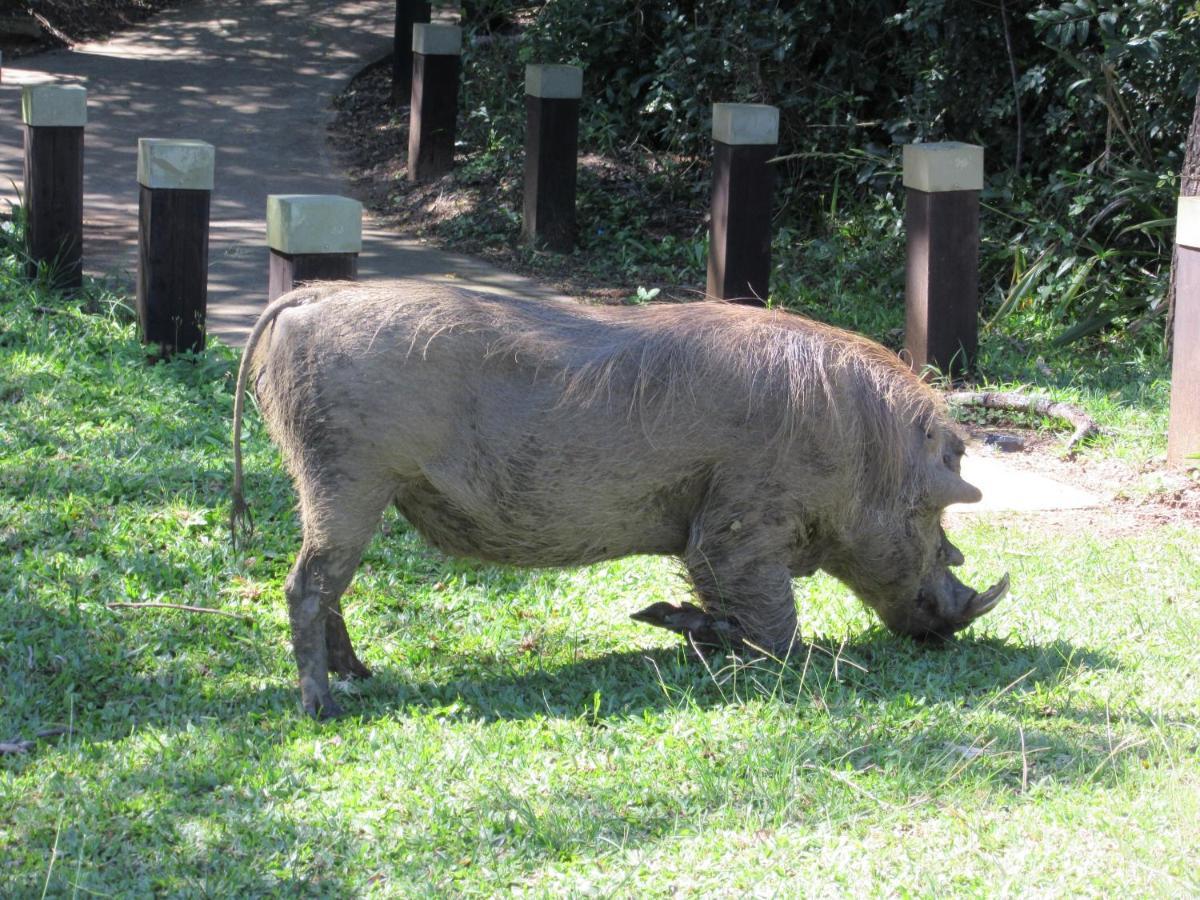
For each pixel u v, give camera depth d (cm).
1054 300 1184
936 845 402
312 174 1521
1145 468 838
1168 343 1074
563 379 496
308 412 489
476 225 1351
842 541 537
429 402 487
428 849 407
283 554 648
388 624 596
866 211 1336
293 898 383
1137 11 1127
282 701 517
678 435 503
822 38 1394
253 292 1072
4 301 951
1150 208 1170
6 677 524
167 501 686
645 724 483
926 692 514
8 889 382
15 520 650
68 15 1958
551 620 608
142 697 520
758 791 432
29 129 980
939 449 546
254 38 2019
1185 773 443
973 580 649
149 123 1619
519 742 475
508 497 502
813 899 375
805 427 508
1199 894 368
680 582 644
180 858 402
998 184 1266
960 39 1292
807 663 506
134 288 1041
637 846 406
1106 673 538
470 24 1756
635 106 1547
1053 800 427
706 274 1234
